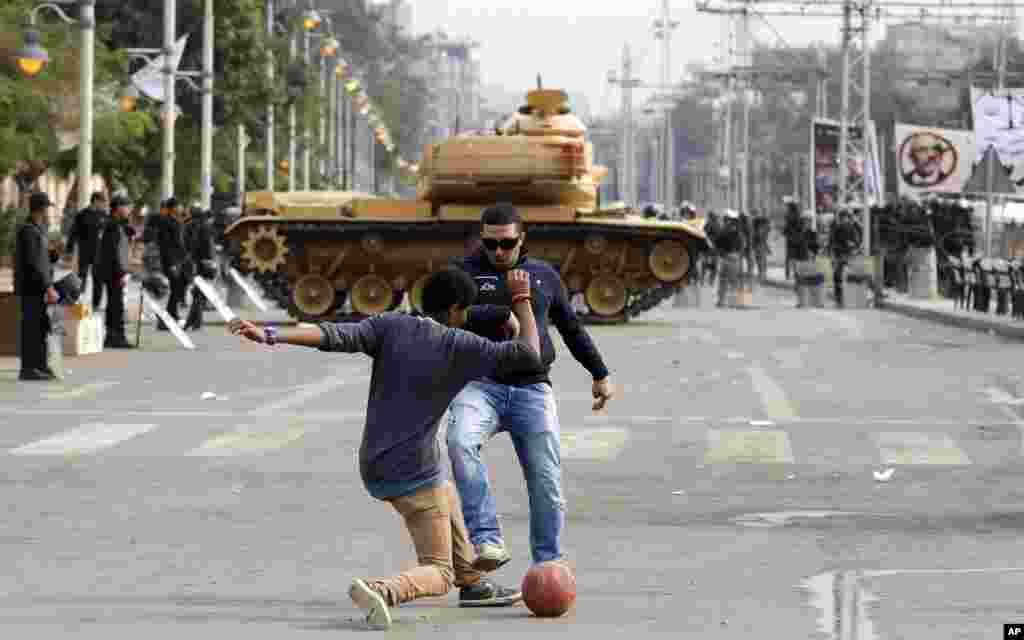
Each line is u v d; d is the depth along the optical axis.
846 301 115.12
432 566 22.44
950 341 77.50
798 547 28.25
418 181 92.38
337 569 26.33
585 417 46.34
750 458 38.97
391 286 89.94
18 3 108.31
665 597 24.20
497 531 23.72
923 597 24.12
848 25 140.38
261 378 57.12
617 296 89.75
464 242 88.69
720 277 114.94
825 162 152.12
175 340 74.19
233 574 25.89
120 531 29.53
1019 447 41.12
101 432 42.72
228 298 102.75
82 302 67.44
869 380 57.44
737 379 57.38
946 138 147.75
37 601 23.80
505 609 23.47
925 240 118.25
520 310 22.84
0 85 101.94
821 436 42.81
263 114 163.00
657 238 89.75
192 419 45.50
